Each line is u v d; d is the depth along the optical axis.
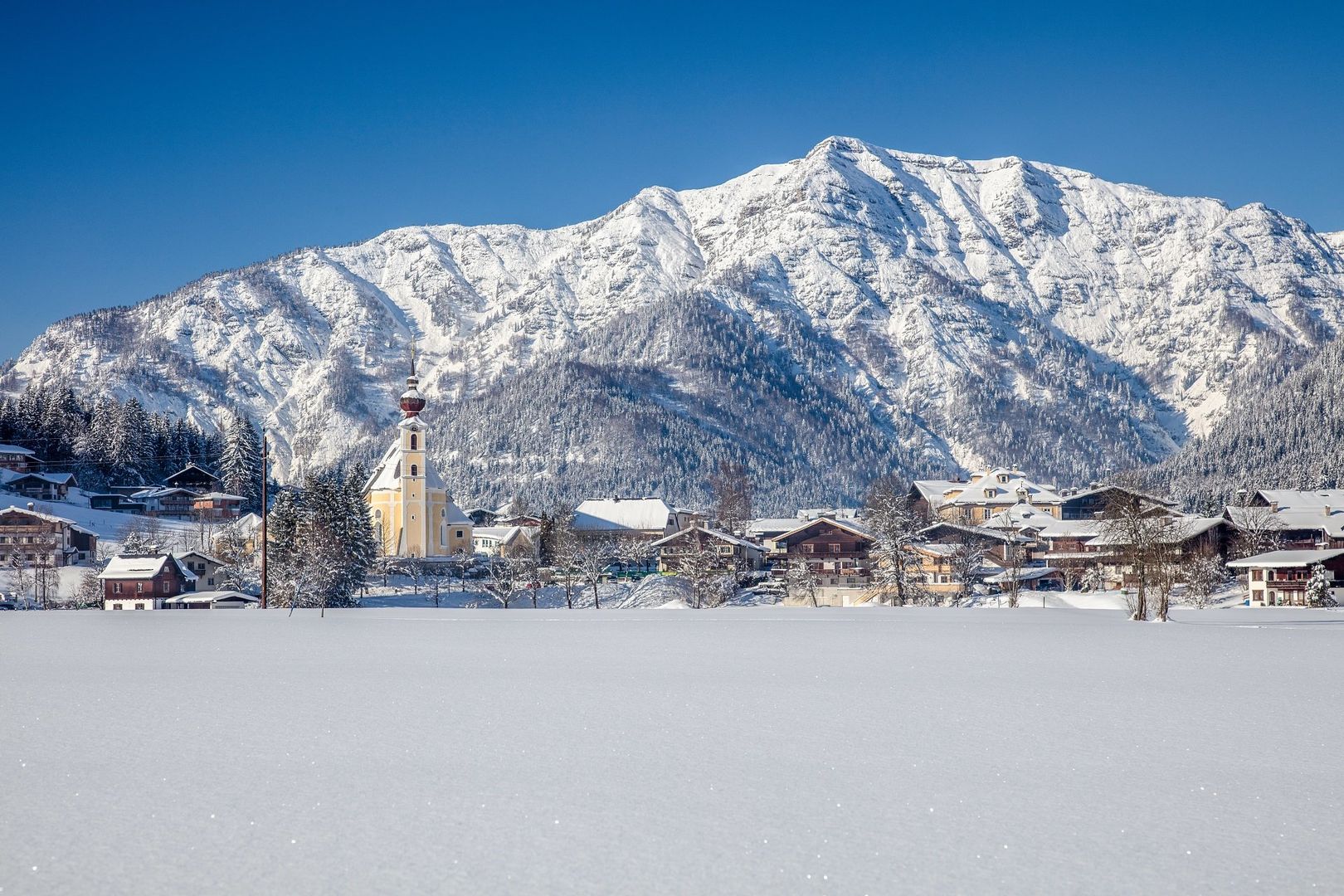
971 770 25.17
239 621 81.06
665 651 52.97
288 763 25.83
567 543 178.12
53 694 36.66
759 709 33.47
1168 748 27.45
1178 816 21.44
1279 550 140.88
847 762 25.91
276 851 19.45
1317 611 97.69
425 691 37.50
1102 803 22.36
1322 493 177.25
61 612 93.62
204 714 32.47
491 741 28.39
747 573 162.62
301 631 67.75
